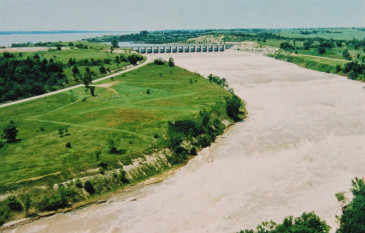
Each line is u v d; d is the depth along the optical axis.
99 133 102.00
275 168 85.00
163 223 64.06
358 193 61.28
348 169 82.94
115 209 69.31
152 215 66.81
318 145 97.50
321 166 84.88
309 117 122.88
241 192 73.94
